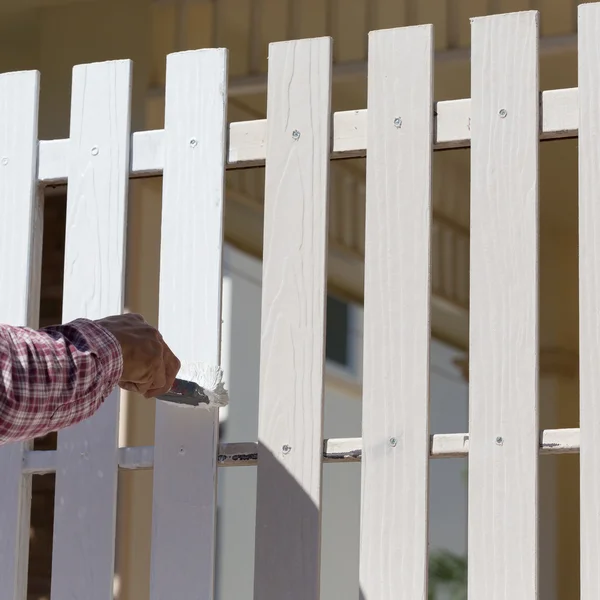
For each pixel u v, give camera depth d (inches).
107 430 100.6
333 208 262.2
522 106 93.2
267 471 95.5
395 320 93.9
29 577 175.6
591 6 93.0
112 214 103.7
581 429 87.9
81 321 83.0
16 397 76.0
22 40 206.8
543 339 343.6
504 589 87.7
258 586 94.3
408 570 90.4
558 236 343.6
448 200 278.2
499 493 89.0
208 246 100.3
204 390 94.4
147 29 196.4
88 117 106.0
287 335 96.7
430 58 96.4
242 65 203.8
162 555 97.0
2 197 106.8
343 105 225.3
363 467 92.9
